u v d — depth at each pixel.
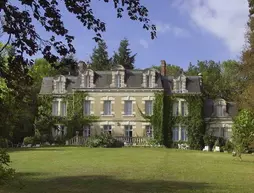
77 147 45.69
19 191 15.56
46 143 54.12
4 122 8.36
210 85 78.38
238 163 27.98
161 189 16.30
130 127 57.62
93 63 88.81
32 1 7.67
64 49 8.26
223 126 58.12
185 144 56.91
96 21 8.55
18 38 7.87
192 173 21.42
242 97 44.06
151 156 31.39
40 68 68.88
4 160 10.16
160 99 57.09
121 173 21.12
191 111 57.78
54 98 59.31
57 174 20.77
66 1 8.04
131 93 57.72
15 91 8.34
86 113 58.22
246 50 43.88
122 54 88.31
